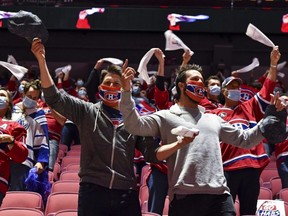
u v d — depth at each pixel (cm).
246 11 1529
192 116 476
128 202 482
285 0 1548
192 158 462
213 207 464
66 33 1695
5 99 565
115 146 484
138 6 1573
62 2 1546
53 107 477
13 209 603
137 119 459
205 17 926
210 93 719
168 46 655
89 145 487
